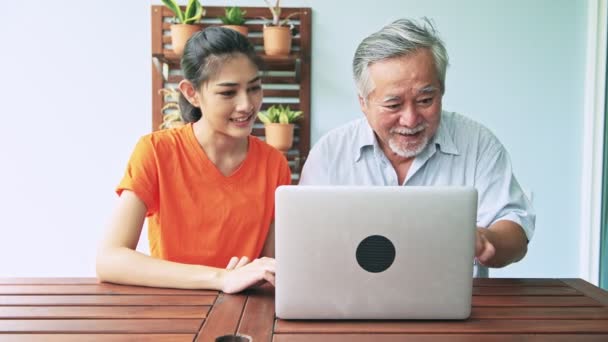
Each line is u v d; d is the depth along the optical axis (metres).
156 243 1.59
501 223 1.45
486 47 2.56
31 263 2.62
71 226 2.62
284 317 1.01
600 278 2.57
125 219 1.43
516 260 1.44
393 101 1.38
